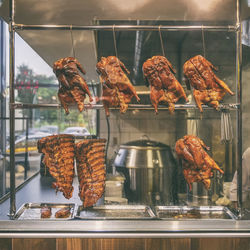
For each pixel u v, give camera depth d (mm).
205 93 2188
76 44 3062
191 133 3234
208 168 2219
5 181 3154
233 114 3133
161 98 2186
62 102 2164
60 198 2762
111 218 2049
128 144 3094
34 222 1959
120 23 3064
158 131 3287
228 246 1922
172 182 2973
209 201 3014
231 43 3205
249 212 2230
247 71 3072
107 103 2164
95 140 2178
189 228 1948
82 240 1896
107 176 2916
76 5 2439
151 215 2189
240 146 2150
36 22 2693
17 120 3436
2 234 1880
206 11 2596
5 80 3293
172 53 3246
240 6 2158
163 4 2422
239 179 2143
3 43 3277
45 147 2119
